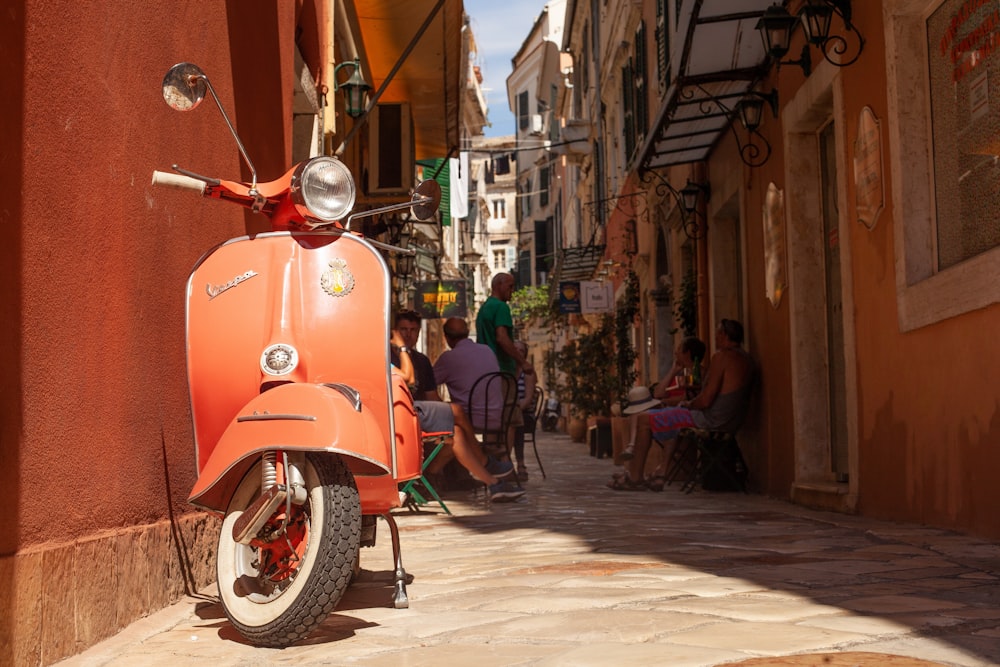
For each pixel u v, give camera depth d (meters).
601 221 28.17
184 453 4.35
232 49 5.36
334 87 10.09
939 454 5.91
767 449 9.96
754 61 9.65
